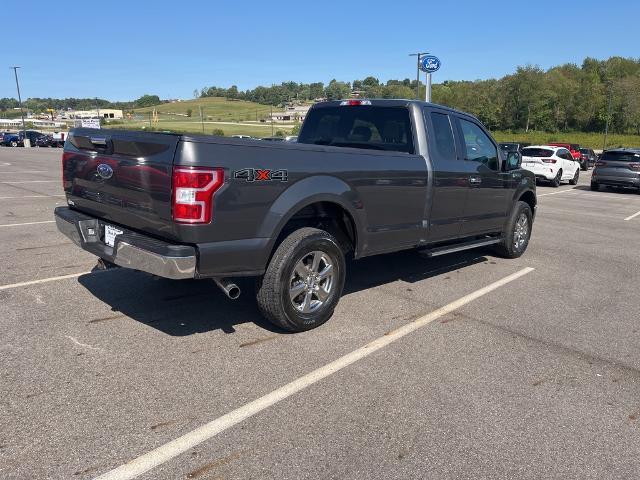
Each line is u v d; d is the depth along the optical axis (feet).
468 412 10.90
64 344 13.41
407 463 9.19
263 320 15.47
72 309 15.83
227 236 12.50
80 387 11.32
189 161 11.73
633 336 15.35
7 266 20.27
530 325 15.99
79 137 15.11
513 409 11.09
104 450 9.24
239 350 13.41
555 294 19.30
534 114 326.44
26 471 8.64
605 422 10.73
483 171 20.68
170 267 11.91
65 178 16.29
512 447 9.77
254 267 13.20
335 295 15.23
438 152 18.52
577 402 11.48
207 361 12.73
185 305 16.46
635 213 44.01
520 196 24.20
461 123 20.10
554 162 68.03
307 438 9.80
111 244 14.43
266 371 12.35
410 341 14.42
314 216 15.26
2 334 13.91
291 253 13.74
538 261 24.56
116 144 13.42
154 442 9.52
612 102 305.53
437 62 75.51
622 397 11.76
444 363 13.14
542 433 10.26
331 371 12.48
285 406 10.87
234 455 9.24
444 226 19.25
